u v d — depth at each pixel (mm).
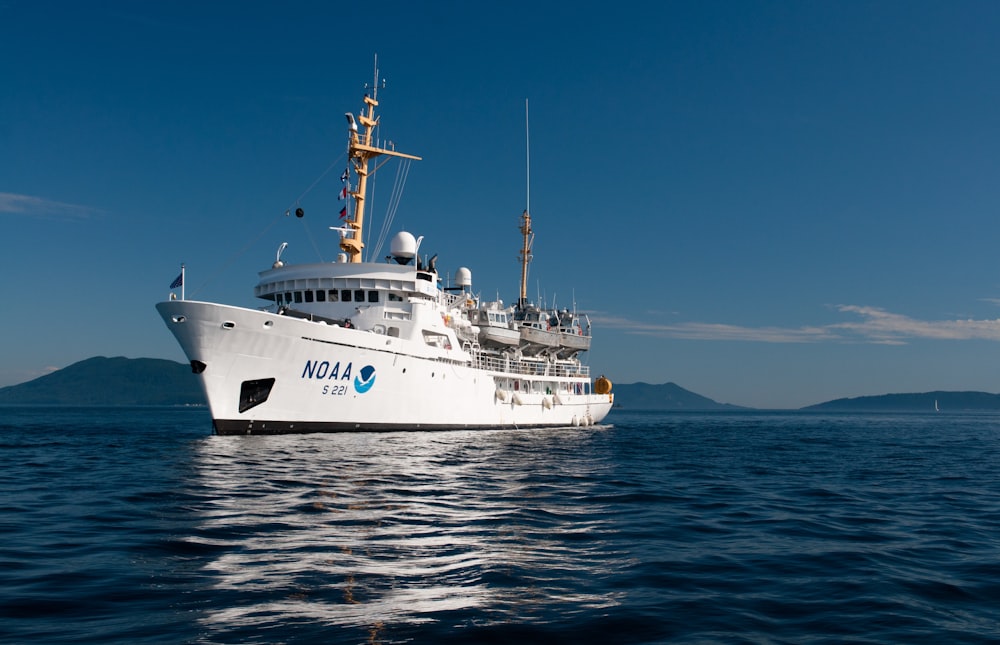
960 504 19547
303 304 39531
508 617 8484
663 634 8023
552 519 15508
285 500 16734
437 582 10000
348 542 12375
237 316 29953
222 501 16391
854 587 10359
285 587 9492
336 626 7988
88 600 8781
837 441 52688
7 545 11797
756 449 41250
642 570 11086
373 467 23844
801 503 19125
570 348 60688
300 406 33188
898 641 8031
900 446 46875
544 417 55125
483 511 16203
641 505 18031
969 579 11078
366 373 35094
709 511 17359
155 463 24641
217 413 31203
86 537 12461
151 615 8242
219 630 7770
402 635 7750
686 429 75562
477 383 45094
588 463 29312
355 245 41094
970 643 8023
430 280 40500
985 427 97938
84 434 45250
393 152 43125
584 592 9734
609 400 67812
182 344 30703
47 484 19406
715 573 11039
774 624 8562
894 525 15953
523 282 65750
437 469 24344
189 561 10789
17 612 8266
